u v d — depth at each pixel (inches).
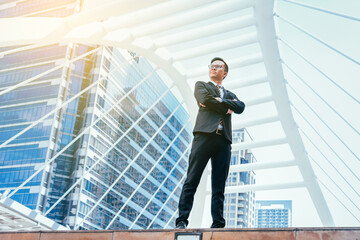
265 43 640.4
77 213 3686.0
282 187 941.8
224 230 161.0
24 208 695.1
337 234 142.8
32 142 3959.2
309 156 890.1
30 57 4372.5
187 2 553.3
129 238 172.2
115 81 4409.5
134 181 4399.6
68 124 4055.1
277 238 151.3
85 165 3860.7
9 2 5049.2
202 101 221.3
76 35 588.1
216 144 218.7
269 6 569.6
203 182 940.6
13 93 4281.5
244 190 997.2
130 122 4512.8
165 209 4899.1
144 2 520.4
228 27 625.6
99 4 545.0
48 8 4739.2
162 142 5024.6
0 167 3956.7
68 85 4178.2
